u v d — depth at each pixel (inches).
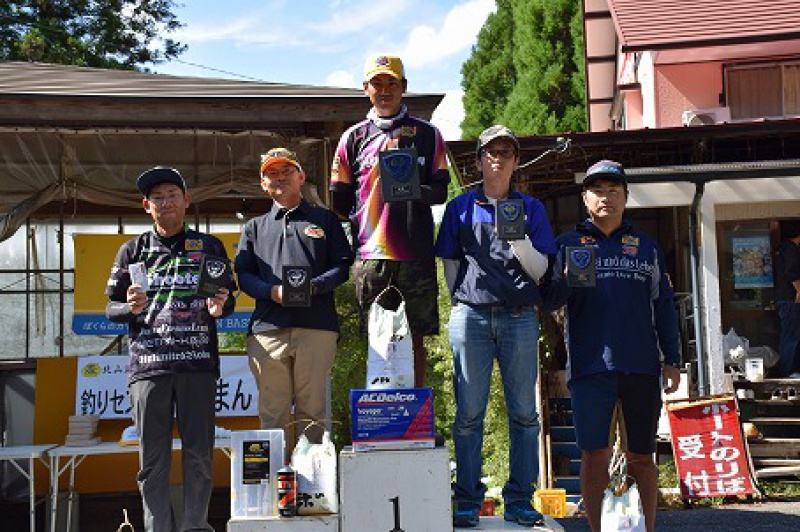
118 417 296.4
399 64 197.9
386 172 186.5
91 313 312.0
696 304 381.7
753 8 450.9
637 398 199.2
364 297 195.6
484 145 195.3
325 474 188.7
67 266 389.4
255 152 337.1
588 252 191.3
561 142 354.3
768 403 365.1
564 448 378.6
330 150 310.2
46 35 966.4
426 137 198.8
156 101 281.7
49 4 978.1
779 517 296.4
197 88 315.0
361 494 181.0
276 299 198.5
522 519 191.9
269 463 189.3
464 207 198.8
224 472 311.6
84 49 975.6
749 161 388.5
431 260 197.9
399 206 195.3
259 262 205.9
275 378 202.7
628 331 199.0
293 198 208.4
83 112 280.2
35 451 254.2
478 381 193.5
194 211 409.7
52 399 297.3
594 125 729.0
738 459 326.0
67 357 301.9
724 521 293.0
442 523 180.5
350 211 204.2
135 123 288.8
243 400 294.4
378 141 197.8
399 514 180.5
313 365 201.3
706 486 323.6
